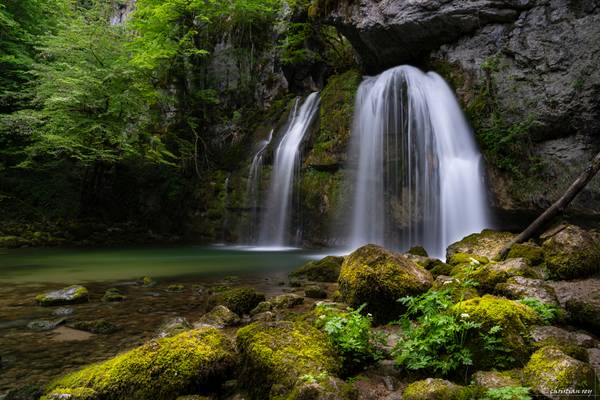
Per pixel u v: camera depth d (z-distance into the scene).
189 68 22.31
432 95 13.08
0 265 11.00
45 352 4.09
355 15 14.43
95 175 20.28
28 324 5.04
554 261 5.44
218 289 7.19
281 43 20.91
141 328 4.96
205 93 21.69
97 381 3.01
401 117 13.59
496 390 2.54
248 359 3.14
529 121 11.02
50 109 17.88
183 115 21.94
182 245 17.67
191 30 20.47
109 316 5.54
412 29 13.27
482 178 11.66
